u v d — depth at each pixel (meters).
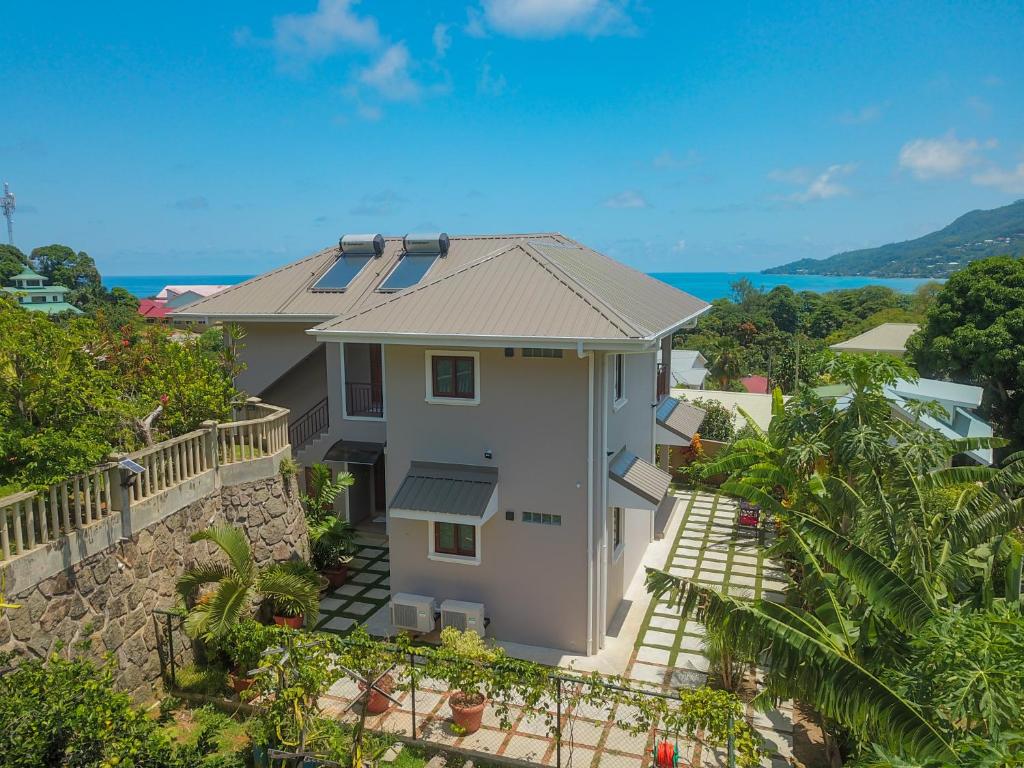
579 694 11.48
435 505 14.80
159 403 15.70
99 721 7.94
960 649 8.17
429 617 15.56
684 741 12.16
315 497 19.44
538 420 14.94
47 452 11.12
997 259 38.44
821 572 11.42
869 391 14.99
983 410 38.75
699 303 22.42
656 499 15.41
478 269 16.73
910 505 12.16
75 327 13.57
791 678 8.95
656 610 17.42
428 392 15.62
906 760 7.66
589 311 14.38
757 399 37.81
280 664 10.94
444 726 12.68
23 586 10.51
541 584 15.39
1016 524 11.95
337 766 10.32
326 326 15.45
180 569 13.96
